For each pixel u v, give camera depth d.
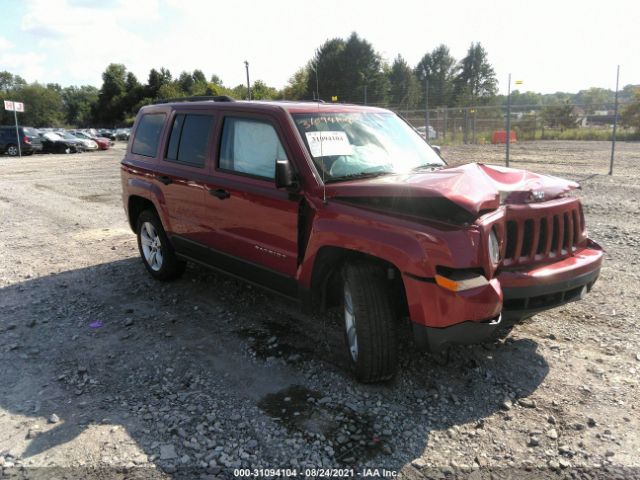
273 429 3.11
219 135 4.68
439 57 77.69
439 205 3.25
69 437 3.08
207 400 3.44
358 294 3.37
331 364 3.88
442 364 3.82
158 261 5.84
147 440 3.04
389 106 32.38
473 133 28.50
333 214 3.59
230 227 4.50
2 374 3.87
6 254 7.36
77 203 11.88
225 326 4.63
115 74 105.81
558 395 3.40
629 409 3.22
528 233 3.54
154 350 4.20
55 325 4.76
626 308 4.71
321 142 4.04
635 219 8.28
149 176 5.55
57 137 32.50
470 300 3.03
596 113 33.31
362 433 3.06
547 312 4.69
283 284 4.10
